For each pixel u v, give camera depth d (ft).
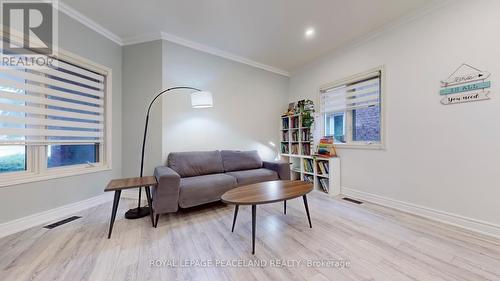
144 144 8.79
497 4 5.89
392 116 8.41
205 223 7.09
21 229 6.36
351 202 9.30
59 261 4.82
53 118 7.42
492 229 5.99
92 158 8.91
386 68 8.59
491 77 6.00
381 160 8.88
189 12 7.71
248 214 7.98
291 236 6.14
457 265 4.69
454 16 6.68
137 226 6.79
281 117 14.02
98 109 8.89
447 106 6.89
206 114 10.80
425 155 7.45
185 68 10.06
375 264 4.75
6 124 6.21
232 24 8.54
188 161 9.38
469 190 6.45
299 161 12.91
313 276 4.37
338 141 11.23
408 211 7.95
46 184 7.06
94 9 7.54
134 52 9.71
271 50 10.96
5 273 4.39
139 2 7.14
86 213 7.82
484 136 6.16
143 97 9.61
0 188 5.99
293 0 7.04
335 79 10.96
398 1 7.07
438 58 7.07
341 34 9.30
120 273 4.44
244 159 11.09
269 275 4.41
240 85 12.11
